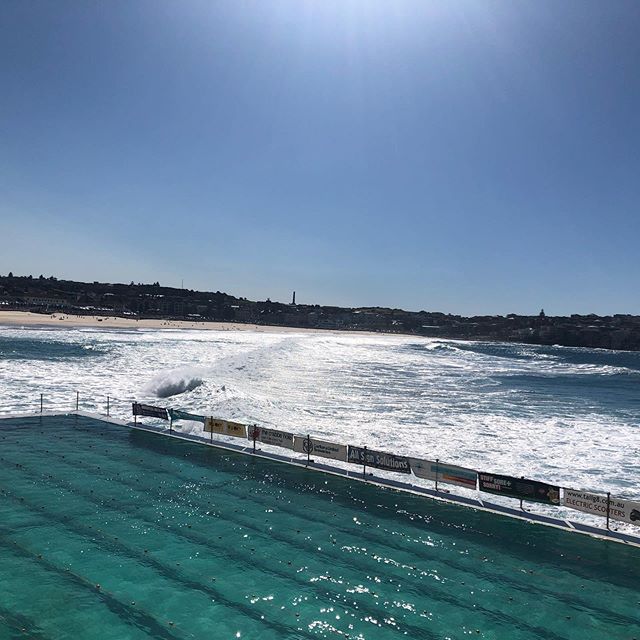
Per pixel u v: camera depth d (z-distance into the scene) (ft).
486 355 336.08
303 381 138.31
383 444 70.28
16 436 61.00
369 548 35.73
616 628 27.35
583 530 39.99
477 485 50.11
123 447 58.39
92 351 201.67
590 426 90.79
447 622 27.25
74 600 27.40
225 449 59.16
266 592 29.30
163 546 34.40
